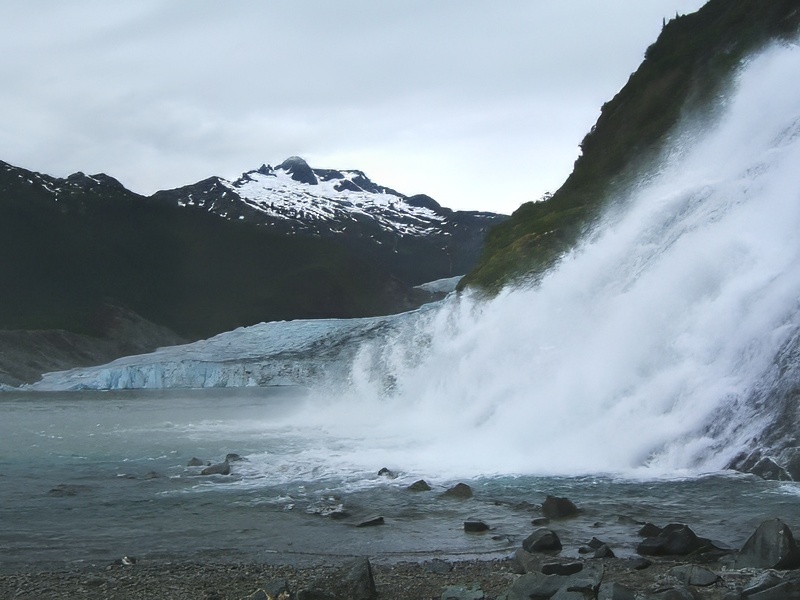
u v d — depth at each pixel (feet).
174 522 46.65
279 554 39.06
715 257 71.15
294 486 56.85
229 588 32.53
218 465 64.03
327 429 101.60
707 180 95.09
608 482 54.24
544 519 44.19
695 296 70.64
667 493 49.80
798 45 112.98
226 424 117.70
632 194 126.52
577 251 117.19
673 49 193.26
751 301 65.05
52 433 108.99
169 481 60.75
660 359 68.64
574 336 88.48
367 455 70.79
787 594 26.73
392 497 51.93
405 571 34.55
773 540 32.01
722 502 46.73
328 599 29.43
